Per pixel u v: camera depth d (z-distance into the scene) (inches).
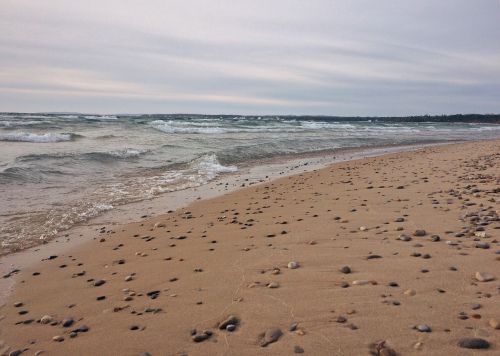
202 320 147.8
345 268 184.7
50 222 328.8
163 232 299.7
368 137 1625.2
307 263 199.2
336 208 339.0
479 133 2386.8
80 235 298.8
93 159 661.3
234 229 292.0
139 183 521.0
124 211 375.9
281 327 135.9
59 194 431.5
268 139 1233.4
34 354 137.0
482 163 655.8
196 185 522.6
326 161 835.4
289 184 520.4
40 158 613.9
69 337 147.0
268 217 326.0
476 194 350.3
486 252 195.3
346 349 118.9
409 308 140.3
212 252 235.6
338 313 141.5
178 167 672.4
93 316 162.9
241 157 874.1
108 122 1779.0
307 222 292.7
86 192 451.2
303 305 150.7
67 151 735.7
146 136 1189.7
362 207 333.1
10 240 283.0
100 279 208.1
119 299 177.8
